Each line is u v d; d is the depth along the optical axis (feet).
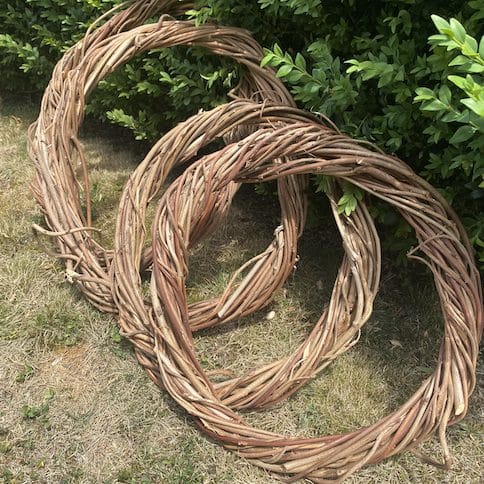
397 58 7.33
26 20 12.74
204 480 6.89
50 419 7.48
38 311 8.74
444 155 7.53
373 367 8.21
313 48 7.85
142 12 9.76
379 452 6.53
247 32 9.32
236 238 10.41
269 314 9.01
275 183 10.36
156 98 11.62
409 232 8.57
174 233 7.64
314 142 7.75
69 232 8.30
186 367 7.20
